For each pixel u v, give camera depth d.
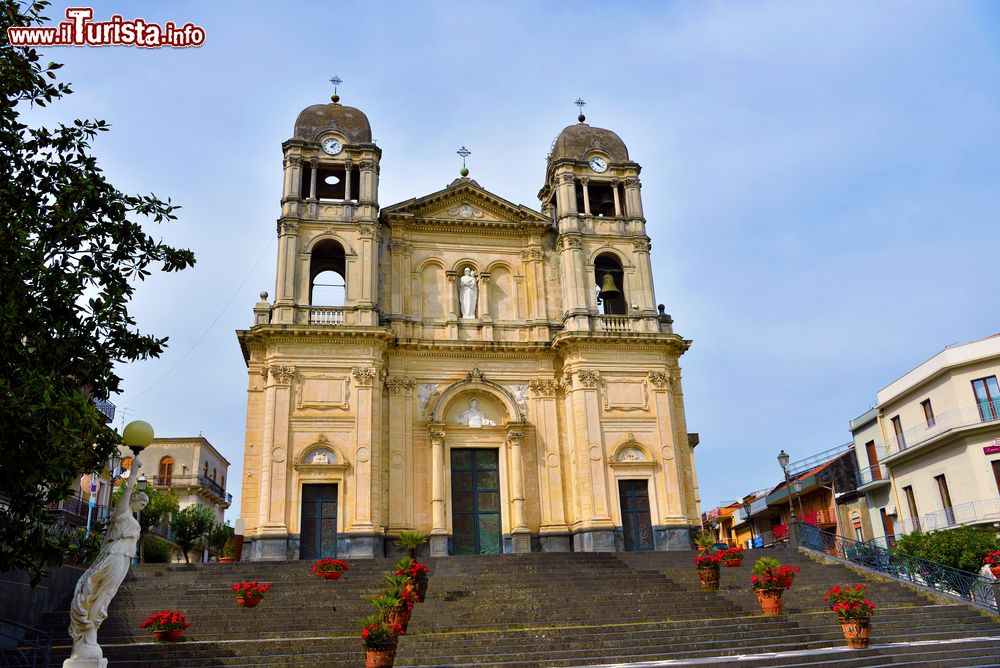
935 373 37.12
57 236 13.71
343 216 37.34
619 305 41.09
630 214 40.88
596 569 27.95
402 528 33.91
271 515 31.97
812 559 30.22
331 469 33.00
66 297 13.50
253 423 33.94
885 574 27.53
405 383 36.03
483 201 40.31
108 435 14.47
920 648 19.69
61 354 13.24
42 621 21.25
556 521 35.34
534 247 39.91
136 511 13.50
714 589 25.53
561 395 37.56
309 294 36.12
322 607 22.61
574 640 19.81
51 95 14.16
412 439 35.53
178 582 25.36
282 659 18.22
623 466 35.59
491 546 35.12
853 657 18.78
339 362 34.47
